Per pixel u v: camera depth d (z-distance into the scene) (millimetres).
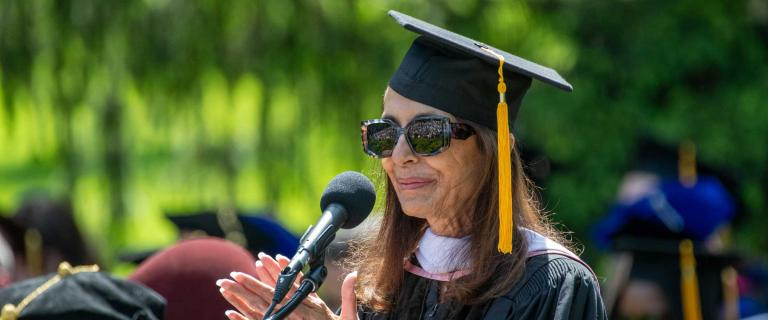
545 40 30516
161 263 13531
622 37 32594
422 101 10344
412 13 26625
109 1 24859
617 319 18922
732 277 18641
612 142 31984
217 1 25578
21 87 25484
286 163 27062
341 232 17734
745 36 33312
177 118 26438
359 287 11078
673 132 31875
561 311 9805
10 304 11523
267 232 18156
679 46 32562
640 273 18672
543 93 31000
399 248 10945
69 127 25969
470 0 27547
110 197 26156
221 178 26891
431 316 10328
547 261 10172
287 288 9445
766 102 32656
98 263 17062
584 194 31531
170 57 25359
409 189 10406
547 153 31172
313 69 26516
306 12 26031
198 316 13289
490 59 10219
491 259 10234
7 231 16453
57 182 26344
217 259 13594
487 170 10406
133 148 26750
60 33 25078
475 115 10367
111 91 25812
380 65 26594
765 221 32469
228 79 25859
